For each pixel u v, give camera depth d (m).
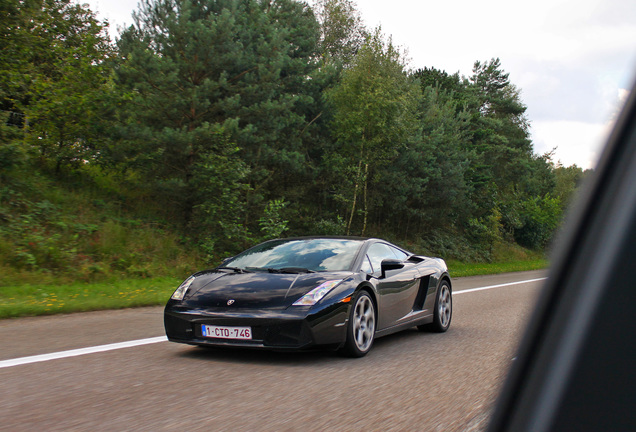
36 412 3.14
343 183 23.75
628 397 0.62
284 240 6.47
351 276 5.32
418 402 3.53
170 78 15.49
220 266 6.05
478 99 53.22
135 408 3.26
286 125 18.88
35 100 15.98
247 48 17.84
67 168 17.08
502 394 0.96
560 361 0.73
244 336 4.73
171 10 16.72
